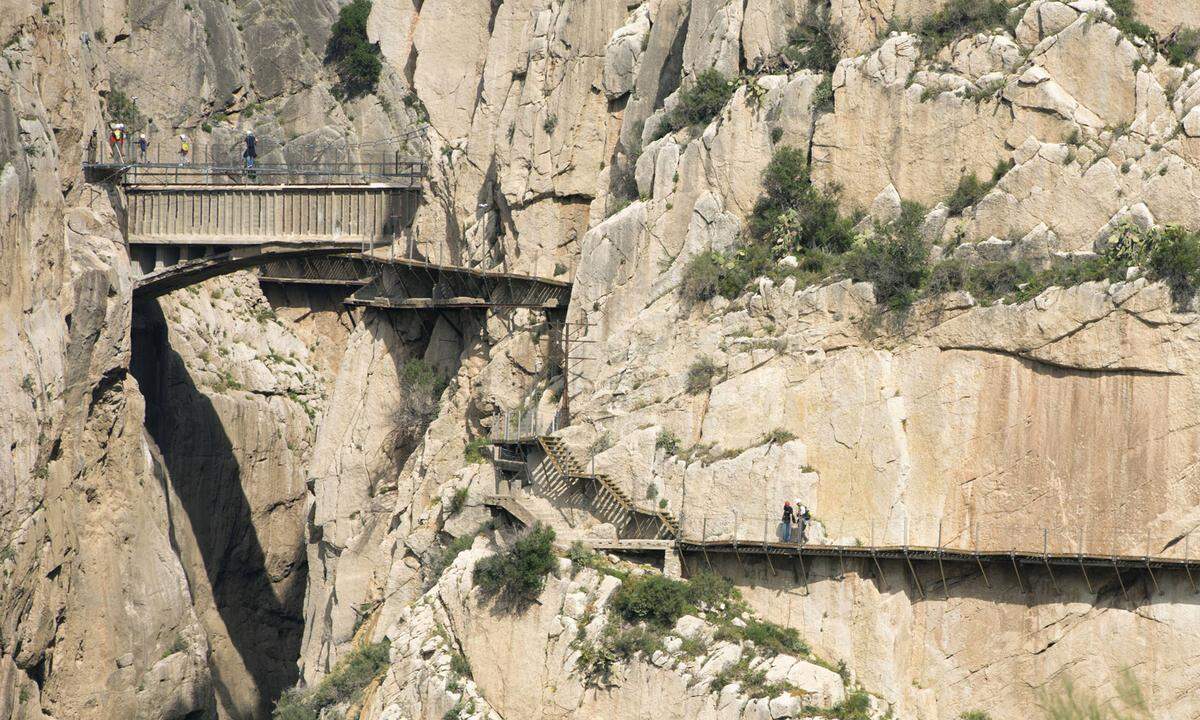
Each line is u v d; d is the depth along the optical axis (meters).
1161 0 74.00
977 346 70.62
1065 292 69.12
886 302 73.06
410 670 78.12
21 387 96.88
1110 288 68.38
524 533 77.62
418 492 89.44
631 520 77.06
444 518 86.00
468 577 77.75
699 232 79.94
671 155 81.44
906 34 77.75
